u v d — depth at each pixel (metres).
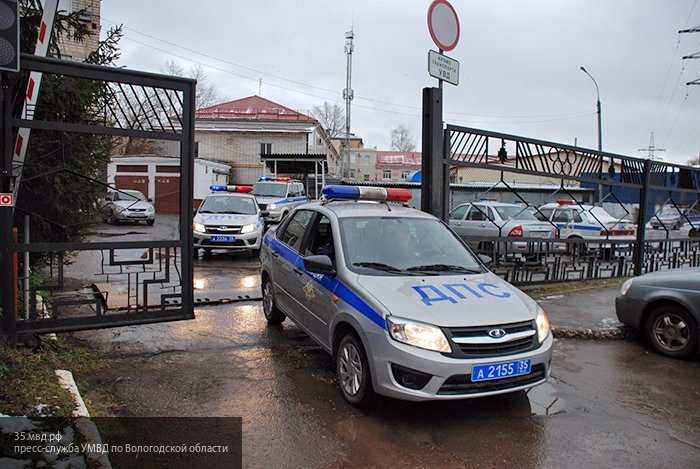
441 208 7.57
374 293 4.07
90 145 6.53
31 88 4.77
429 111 7.39
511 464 3.38
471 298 4.12
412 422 3.92
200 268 10.99
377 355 3.78
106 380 4.50
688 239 11.73
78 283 8.24
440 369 3.61
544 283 9.42
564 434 3.84
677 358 5.78
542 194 22.94
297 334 6.08
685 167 11.42
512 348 3.87
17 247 4.45
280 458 3.33
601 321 6.99
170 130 5.20
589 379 5.08
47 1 4.90
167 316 5.31
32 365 4.20
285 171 28.95
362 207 5.48
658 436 3.86
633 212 15.59
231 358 5.21
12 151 4.34
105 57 7.12
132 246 5.08
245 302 7.65
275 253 6.12
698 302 5.57
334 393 4.40
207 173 30.98
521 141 8.52
